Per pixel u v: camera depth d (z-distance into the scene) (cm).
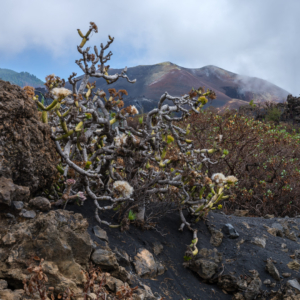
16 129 215
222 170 684
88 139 299
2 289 148
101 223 283
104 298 165
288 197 678
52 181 271
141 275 253
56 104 238
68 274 177
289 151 907
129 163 303
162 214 342
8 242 172
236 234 362
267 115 2311
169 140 296
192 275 302
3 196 188
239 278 299
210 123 862
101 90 285
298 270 327
